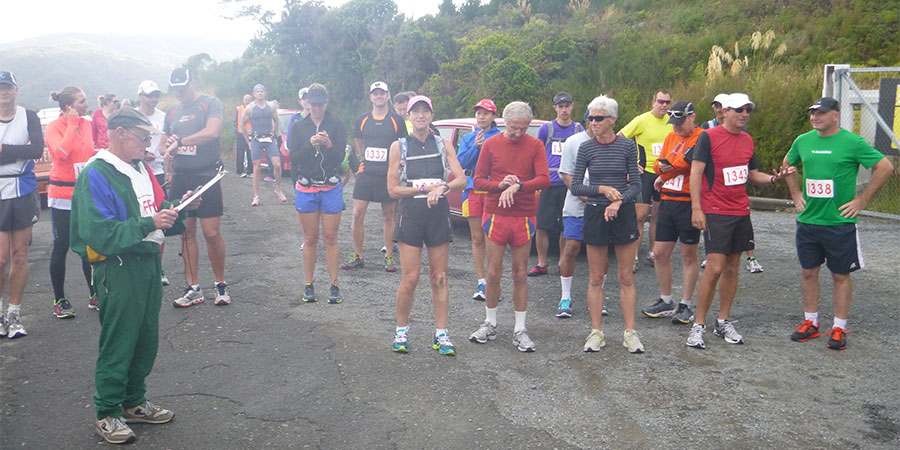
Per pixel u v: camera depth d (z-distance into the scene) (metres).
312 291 6.52
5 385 4.46
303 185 6.37
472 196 6.63
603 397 4.37
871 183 5.16
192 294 6.30
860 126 10.84
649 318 6.13
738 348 5.30
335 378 4.64
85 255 3.72
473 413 4.12
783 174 5.48
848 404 4.26
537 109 16.66
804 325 5.51
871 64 14.66
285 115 16.95
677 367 4.89
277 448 3.69
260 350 5.17
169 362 4.90
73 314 5.92
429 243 5.13
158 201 4.05
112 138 3.79
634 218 5.24
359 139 7.87
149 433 3.84
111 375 3.68
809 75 13.52
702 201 5.35
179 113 6.27
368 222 10.98
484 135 6.79
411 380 4.62
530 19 22.70
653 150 7.05
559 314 6.11
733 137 5.28
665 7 20.75
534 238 8.81
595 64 17.86
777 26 17.38
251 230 10.09
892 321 5.86
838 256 5.20
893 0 16.81
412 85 21.16
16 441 3.72
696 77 15.66
